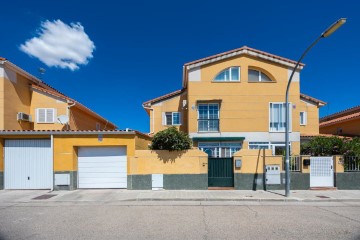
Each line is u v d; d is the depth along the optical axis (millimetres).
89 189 14227
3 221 8219
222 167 14508
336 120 24781
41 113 19094
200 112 19031
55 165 14125
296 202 11430
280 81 18906
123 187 14352
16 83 17609
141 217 8664
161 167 14078
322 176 14227
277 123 18719
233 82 18891
